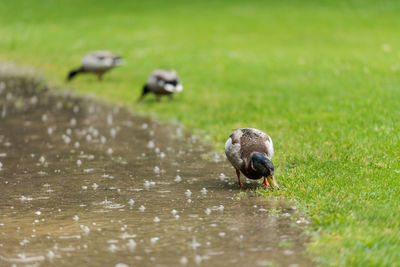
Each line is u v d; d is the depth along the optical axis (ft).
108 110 65.92
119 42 120.78
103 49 114.73
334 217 27.20
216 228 27.76
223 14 151.53
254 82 76.64
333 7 154.71
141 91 75.51
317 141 43.57
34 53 115.44
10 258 24.62
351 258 22.76
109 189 35.76
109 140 50.93
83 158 44.47
